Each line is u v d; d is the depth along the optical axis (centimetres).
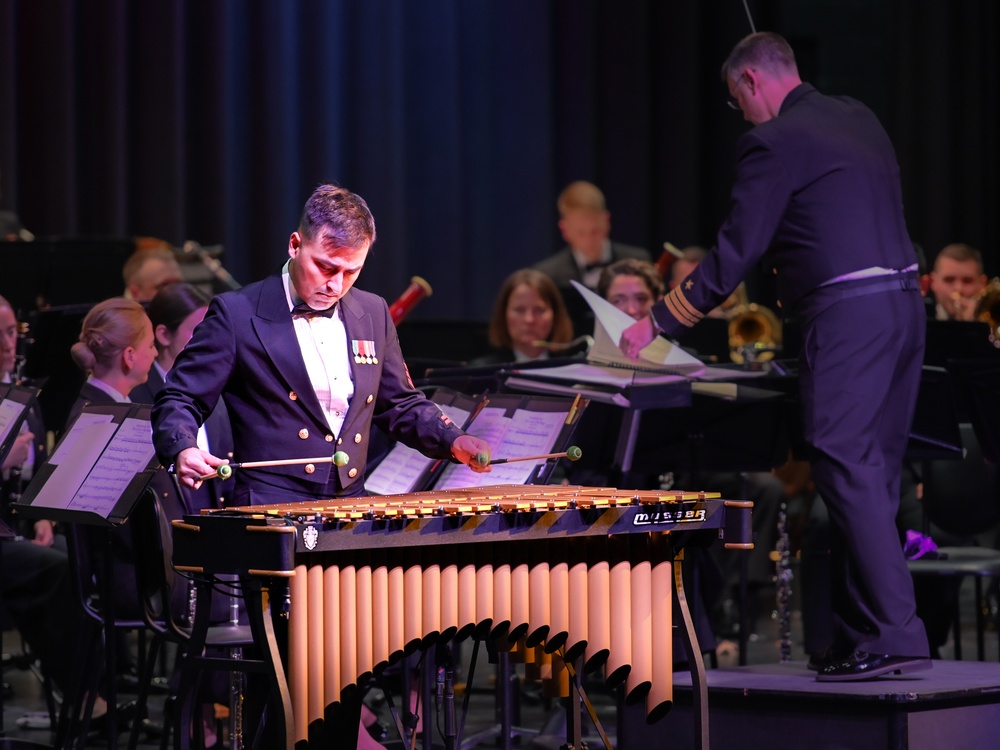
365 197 2777
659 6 3016
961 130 3053
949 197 3020
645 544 1002
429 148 2878
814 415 1216
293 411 1002
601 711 1596
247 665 865
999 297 1409
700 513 997
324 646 877
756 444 1525
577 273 2383
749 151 1227
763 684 1198
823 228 1215
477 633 955
